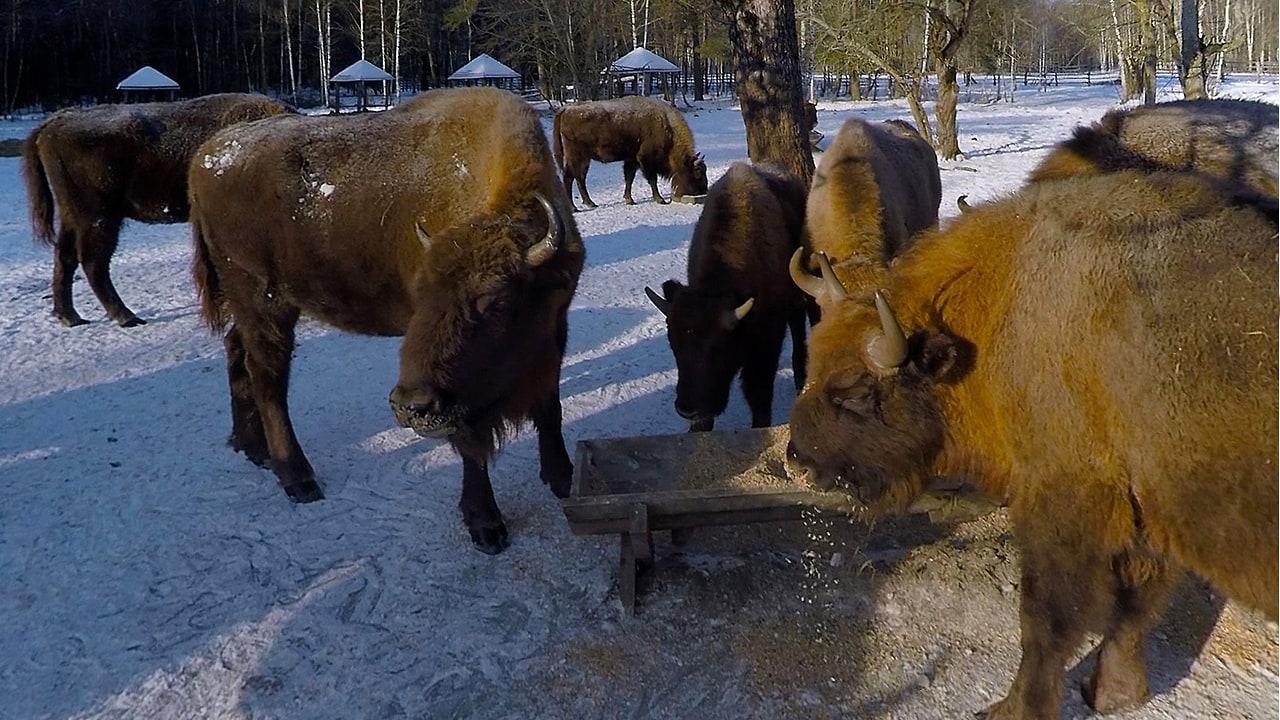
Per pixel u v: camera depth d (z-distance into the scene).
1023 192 2.82
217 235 4.55
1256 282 2.20
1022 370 2.57
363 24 39.38
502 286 3.52
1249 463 2.15
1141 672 2.87
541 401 4.18
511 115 3.97
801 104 7.04
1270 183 4.34
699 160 14.67
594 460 3.98
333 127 4.42
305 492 4.53
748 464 3.88
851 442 2.87
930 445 2.85
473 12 43.62
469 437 3.70
